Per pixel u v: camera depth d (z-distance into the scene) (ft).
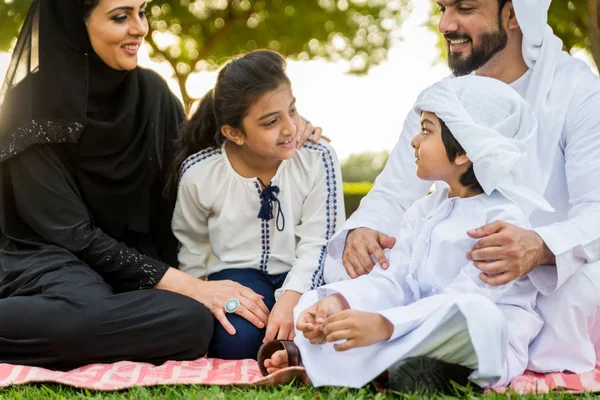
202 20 36.09
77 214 13.33
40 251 13.01
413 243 11.36
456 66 12.71
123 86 14.12
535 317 10.95
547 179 11.88
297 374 10.47
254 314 12.76
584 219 11.03
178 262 14.23
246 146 13.28
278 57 13.00
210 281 13.07
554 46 12.41
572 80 12.19
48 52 13.38
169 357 12.13
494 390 9.80
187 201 13.73
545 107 12.06
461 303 9.41
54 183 13.37
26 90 13.43
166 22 35.76
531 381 10.44
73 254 13.10
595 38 22.63
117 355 11.91
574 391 10.13
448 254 10.85
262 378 10.40
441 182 12.25
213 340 12.73
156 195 14.40
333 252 12.88
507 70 12.62
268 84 12.55
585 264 11.10
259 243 13.67
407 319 9.80
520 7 11.86
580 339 11.02
